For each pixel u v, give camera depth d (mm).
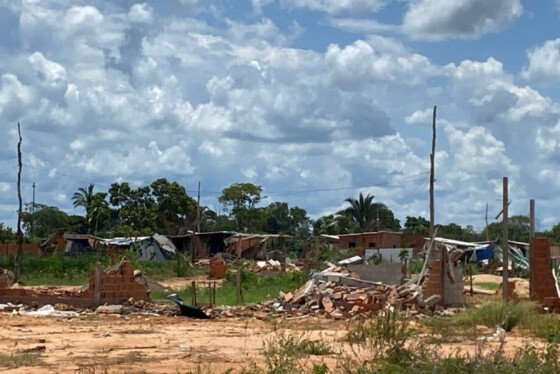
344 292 31359
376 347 15578
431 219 52406
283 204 120812
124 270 30531
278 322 25984
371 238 83000
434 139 53188
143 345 19359
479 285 48531
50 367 15477
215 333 22359
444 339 19734
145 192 102938
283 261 74438
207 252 81438
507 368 12211
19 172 46406
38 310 28750
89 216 102312
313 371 13719
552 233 81875
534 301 26703
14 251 74438
